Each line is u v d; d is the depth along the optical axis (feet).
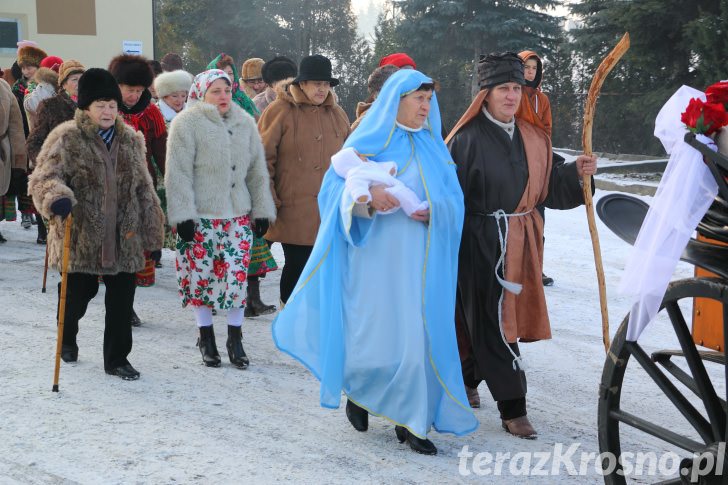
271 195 16.96
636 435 13.39
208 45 134.10
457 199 12.68
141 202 15.55
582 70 81.41
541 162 13.64
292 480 11.21
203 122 15.92
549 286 25.03
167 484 10.96
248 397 14.74
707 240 9.64
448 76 106.93
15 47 55.67
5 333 18.31
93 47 57.88
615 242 32.94
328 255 12.59
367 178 12.00
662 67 68.59
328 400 12.55
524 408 13.34
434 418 12.58
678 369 10.57
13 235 32.12
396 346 12.21
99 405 13.98
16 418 13.21
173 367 16.40
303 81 18.39
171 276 25.81
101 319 20.06
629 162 66.90
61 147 14.65
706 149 8.51
